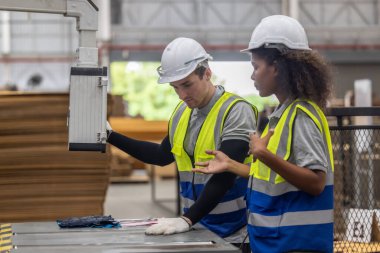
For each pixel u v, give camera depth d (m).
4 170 5.06
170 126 3.04
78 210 5.18
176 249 2.18
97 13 2.62
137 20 18.61
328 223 2.34
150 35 18.34
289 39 2.35
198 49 2.77
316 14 18.83
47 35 19.12
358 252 3.12
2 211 5.07
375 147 3.82
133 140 3.16
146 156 3.13
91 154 5.16
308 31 18.45
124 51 18.14
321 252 2.32
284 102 2.39
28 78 19.05
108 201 10.28
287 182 2.31
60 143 5.11
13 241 2.39
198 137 2.85
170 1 18.72
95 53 2.61
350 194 3.76
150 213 8.88
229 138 2.71
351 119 6.09
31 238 2.45
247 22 18.91
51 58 19.03
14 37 19.02
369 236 3.29
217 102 2.83
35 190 5.11
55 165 5.12
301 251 2.30
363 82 8.16
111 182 12.97
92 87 2.52
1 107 5.02
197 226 2.68
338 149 3.69
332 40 18.66
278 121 2.35
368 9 18.95
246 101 2.85
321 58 2.36
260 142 2.21
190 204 2.94
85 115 2.52
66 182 5.16
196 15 18.80
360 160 3.75
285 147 2.30
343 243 3.30
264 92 2.42
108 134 3.15
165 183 13.27
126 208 9.42
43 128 5.07
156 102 18.23
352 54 18.55
